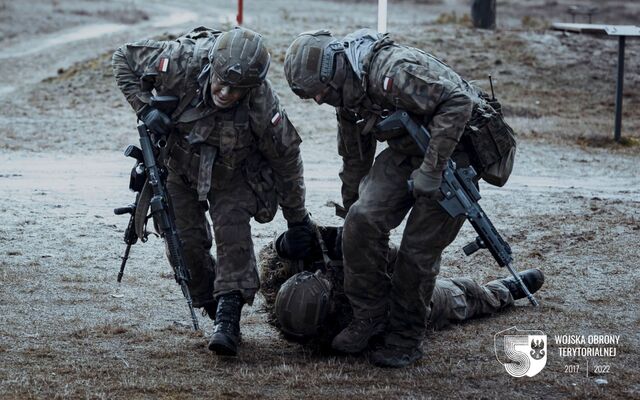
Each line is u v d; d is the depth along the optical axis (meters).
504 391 18.47
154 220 20.38
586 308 24.11
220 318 19.34
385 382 18.77
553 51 91.38
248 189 19.78
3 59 103.50
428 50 89.62
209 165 19.06
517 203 39.03
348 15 138.50
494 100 19.88
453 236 19.53
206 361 19.94
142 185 20.16
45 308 23.92
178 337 21.78
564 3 168.25
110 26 133.62
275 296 20.92
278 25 97.56
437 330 21.97
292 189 20.08
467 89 19.16
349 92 18.56
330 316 19.95
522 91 81.12
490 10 99.75
